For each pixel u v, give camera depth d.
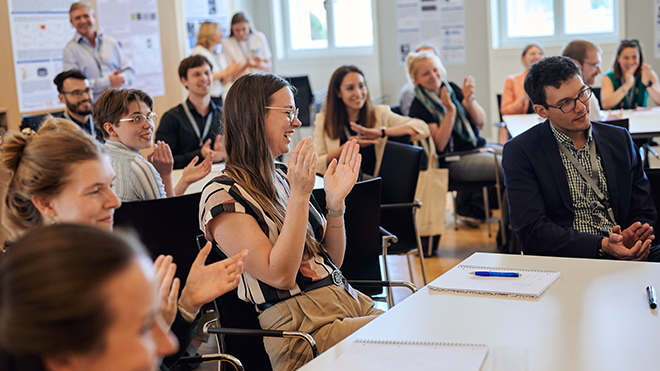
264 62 6.01
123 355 0.52
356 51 7.90
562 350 1.04
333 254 1.77
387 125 3.75
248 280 1.58
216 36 5.94
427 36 7.39
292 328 1.51
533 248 2.08
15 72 4.77
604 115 4.01
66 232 0.53
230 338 1.63
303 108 6.79
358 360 1.04
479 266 1.53
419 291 1.38
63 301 0.49
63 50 5.09
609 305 1.23
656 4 6.42
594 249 1.92
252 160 1.63
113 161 2.19
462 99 4.50
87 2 5.39
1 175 1.13
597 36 6.89
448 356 1.02
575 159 2.13
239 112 1.63
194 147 3.65
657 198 2.19
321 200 2.18
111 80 4.86
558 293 1.31
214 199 1.55
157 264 1.03
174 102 6.50
